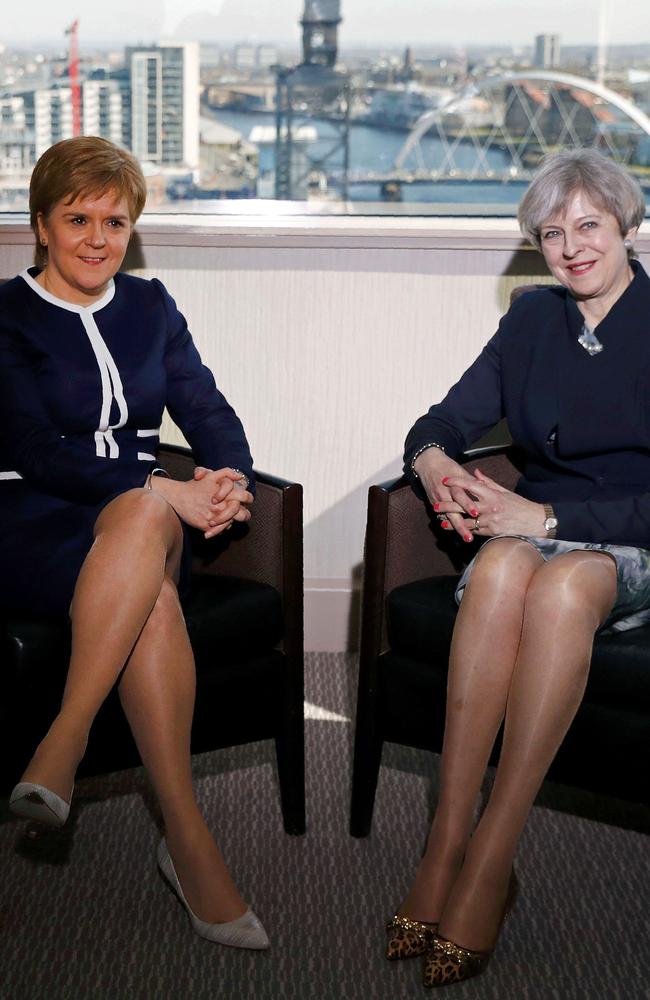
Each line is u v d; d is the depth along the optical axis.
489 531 2.07
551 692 1.77
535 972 1.82
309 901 2.00
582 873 2.11
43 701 1.86
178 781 1.86
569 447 2.17
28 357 2.14
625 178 2.08
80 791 2.39
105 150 2.11
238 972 1.81
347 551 3.15
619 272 2.13
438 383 3.03
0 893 2.01
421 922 1.83
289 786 2.19
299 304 2.97
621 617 1.97
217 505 2.04
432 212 3.08
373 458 3.09
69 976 1.79
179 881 1.88
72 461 2.04
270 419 3.06
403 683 2.11
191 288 2.96
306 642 3.21
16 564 2.00
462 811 1.85
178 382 2.33
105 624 1.78
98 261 2.14
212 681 2.04
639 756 1.88
